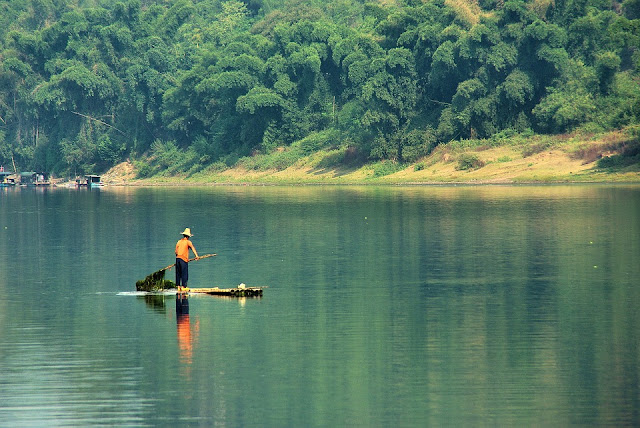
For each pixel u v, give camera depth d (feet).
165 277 426.51
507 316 313.53
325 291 372.17
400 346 271.08
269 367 248.73
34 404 218.38
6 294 375.25
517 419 205.67
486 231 608.19
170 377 239.91
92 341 281.74
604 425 201.46
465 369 244.83
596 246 512.63
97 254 522.88
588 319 306.55
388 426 202.08
